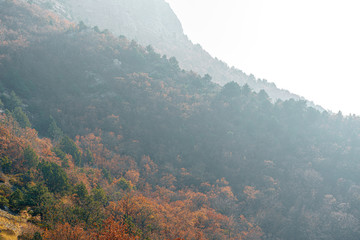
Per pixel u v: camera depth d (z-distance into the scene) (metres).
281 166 147.00
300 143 165.00
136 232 49.50
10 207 44.72
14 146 69.69
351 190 129.12
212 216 91.19
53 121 124.06
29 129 97.19
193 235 69.88
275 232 107.38
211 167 141.50
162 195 103.38
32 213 46.00
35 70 166.88
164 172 126.88
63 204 51.12
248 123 179.12
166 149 145.62
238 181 135.88
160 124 159.75
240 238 88.62
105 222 46.62
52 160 76.81
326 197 125.12
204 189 122.94
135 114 161.38
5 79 142.12
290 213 117.44
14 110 108.19
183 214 81.56
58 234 38.09
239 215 109.00
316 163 148.12
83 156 107.00
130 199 67.00
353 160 149.50
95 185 77.50
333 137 172.25
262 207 117.25
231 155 148.62
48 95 154.38
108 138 133.62
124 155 125.81
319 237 108.00
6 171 60.28
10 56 161.38
